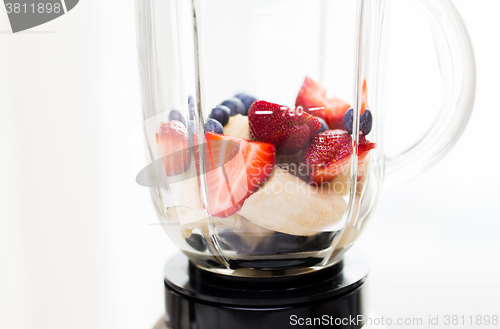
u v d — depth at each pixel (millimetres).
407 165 397
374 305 742
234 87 347
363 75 343
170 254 819
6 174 789
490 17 679
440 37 392
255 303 344
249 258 353
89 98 783
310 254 353
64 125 793
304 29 349
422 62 641
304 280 363
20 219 801
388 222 751
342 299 355
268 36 348
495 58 692
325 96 349
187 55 341
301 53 350
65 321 827
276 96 349
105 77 774
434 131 399
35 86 781
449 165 735
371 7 342
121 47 759
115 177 800
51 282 819
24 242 806
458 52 388
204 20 344
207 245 356
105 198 809
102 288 829
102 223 817
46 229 811
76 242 819
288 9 348
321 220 343
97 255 823
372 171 366
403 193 748
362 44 338
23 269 808
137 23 374
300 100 347
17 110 781
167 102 354
